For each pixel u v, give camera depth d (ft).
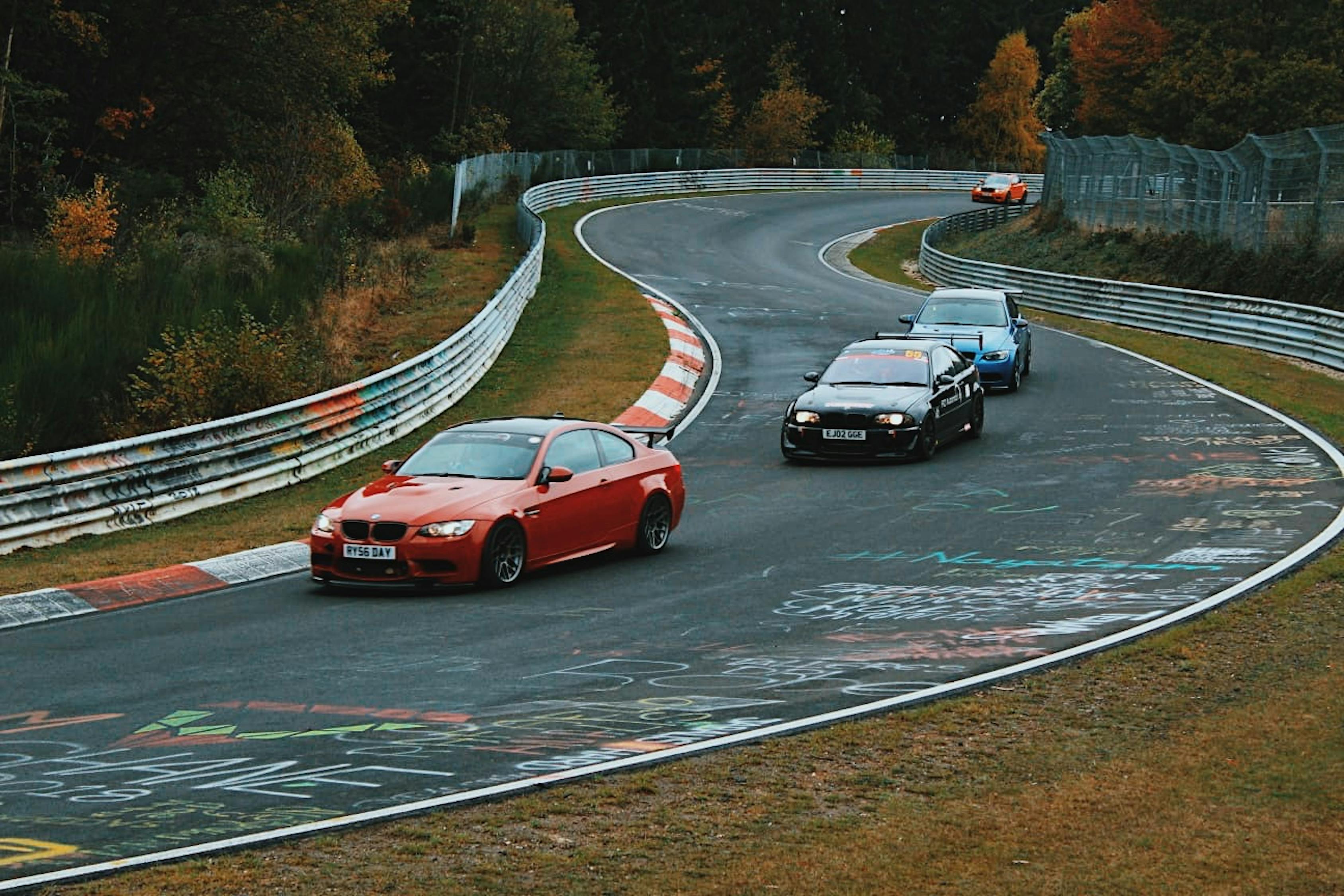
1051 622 65.36
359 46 312.71
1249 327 193.47
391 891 32.78
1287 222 210.38
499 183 360.07
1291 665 56.39
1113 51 433.48
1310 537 82.99
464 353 149.07
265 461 107.86
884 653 59.67
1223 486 101.35
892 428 115.14
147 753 45.27
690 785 41.63
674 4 547.08
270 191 259.39
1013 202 453.17
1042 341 198.29
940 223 347.97
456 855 35.37
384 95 442.91
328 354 154.51
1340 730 46.93
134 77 274.98
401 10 317.63
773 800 40.45
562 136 465.88
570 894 32.76
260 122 289.12
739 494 104.53
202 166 283.18
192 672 56.44
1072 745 46.52
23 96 245.86
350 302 181.78
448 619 66.74
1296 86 355.36
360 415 121.60
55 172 264.72
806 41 645.51
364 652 60.08
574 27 458.09
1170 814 39.06
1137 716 50.03
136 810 39.24
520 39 444.14
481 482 77.15
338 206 264.31
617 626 65.10
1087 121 453.58
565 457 80.28
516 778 42.37
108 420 117.19
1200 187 245.04
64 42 264.52
